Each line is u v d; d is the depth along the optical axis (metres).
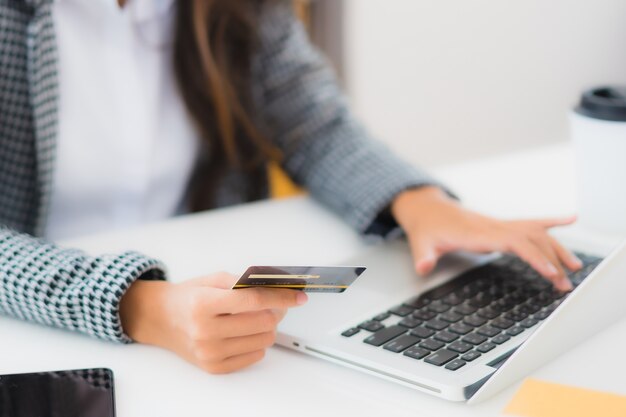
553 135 1.57
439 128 2.04
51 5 1.03
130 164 1.18
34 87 1.03
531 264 0.83
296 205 1.13
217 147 1.24
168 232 1.02
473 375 0.63
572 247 0.91
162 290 0.72
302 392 0.64
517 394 0.63
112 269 0.74
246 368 0.68
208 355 0.66
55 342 0.73
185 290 0.70
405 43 2.12
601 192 0.98
